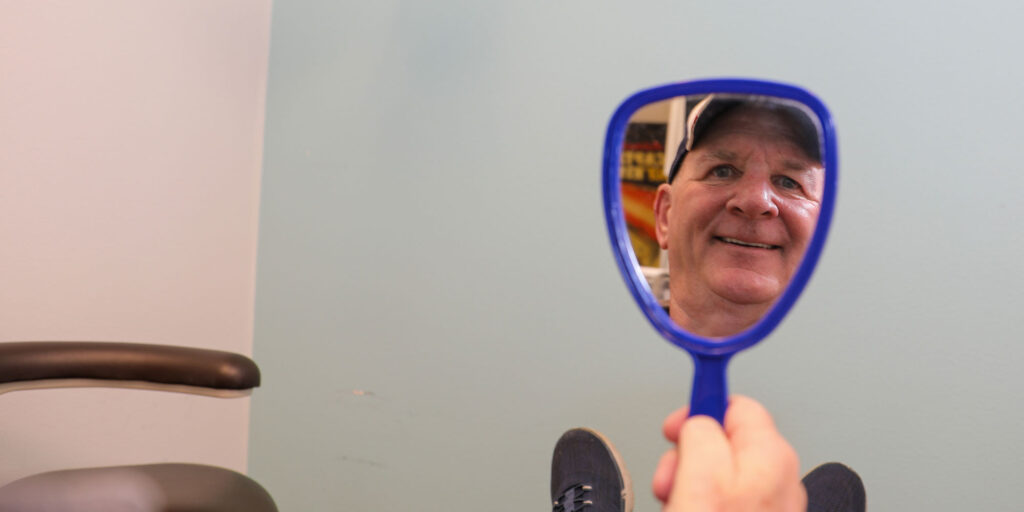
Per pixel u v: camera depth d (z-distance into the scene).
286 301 1.86
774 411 1.38
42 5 1.37
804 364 1.36
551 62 1.58
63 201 1.43
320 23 1.84
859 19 1.34
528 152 1.60
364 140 1.78
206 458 1.78
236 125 1.83
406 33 1.74
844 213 1.35
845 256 1.34
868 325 1.32
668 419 0.38
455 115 1.67
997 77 1.26
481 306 1.63
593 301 1.52
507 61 1.62
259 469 1.88
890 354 1.31
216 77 1.76
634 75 1.50
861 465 1.32
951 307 1.27
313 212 1.83
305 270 1.84
